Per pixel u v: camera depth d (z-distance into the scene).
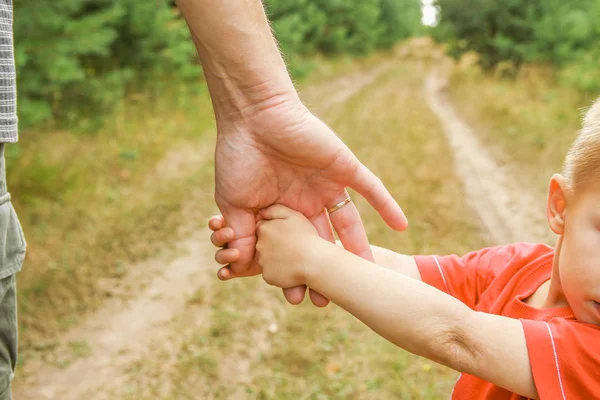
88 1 8.46
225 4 1.30
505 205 6.42
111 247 4.80
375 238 5.27
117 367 3.42
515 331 1.08
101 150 7.13
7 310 1.30
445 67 34.59
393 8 42.00
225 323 3.82
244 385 3.28
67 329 3.74
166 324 3.87
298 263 1.22
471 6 23.72
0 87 1.19
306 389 3.24
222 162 1.40
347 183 1.40
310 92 18.47
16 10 5.84
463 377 1.33
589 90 12.54
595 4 20.94
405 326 1.10
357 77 26.47
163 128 9.00
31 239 4.73
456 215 5.91
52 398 3.14
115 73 9.02
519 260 1.37
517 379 1.07
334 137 1.37
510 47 22.39
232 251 1.40
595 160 1.02
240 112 1.37
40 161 5.91
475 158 8.75
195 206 6.05
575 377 1.04
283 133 1.34
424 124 12.12
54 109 7.75
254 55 1.33
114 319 3.90
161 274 4.55
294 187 1.42
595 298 1.04
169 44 11.34
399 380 3.28
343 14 31.03
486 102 14.48
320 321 3.90
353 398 3.18
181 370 3.39
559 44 20.38
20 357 3.44
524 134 9.80
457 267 1.47
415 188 6.78
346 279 1.16
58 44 6.11
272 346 3.63
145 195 6.15
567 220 1.08
